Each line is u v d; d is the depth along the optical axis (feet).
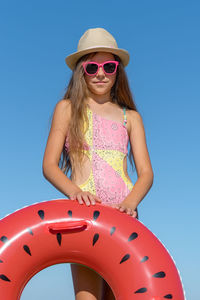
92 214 9.93
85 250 9.76
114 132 12.02
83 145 11.66
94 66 12.14
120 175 11.71
